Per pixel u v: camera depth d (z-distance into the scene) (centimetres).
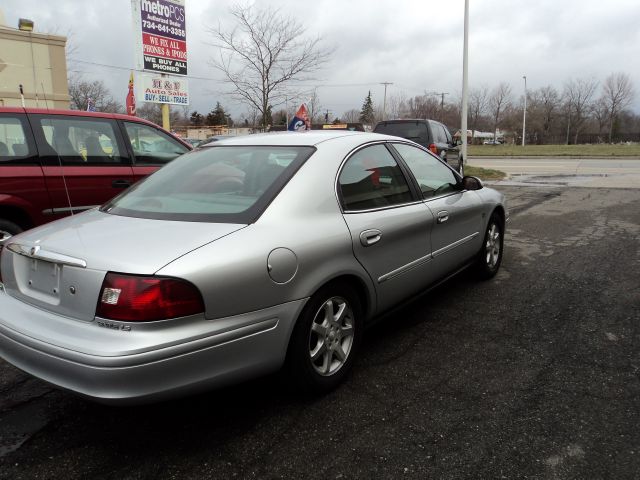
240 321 241
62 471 237
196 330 226
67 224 288
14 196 493
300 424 271
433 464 238
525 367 332
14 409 291
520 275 537
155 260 225
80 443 258
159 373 219
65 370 223
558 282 511
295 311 264
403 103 7788
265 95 1485
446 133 1466
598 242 688
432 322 411
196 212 278
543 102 8319
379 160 360
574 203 1057
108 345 216
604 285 499
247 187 295
